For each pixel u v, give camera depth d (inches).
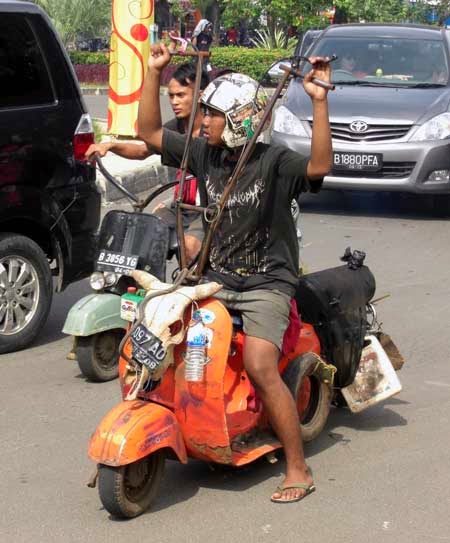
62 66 316.5
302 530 190.5
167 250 257.8
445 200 507.2
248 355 196.2
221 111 190.9
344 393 238.7
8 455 226.7
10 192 299.1
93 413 253.4
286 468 208.8
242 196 195.8
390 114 497.4
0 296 297.9
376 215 516.1
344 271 238.7
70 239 319.6
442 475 216.2
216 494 205.8
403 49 551.5
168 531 189.9
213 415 192.5
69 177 317.1
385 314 340.2
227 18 1455.5
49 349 308.5
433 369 287.6
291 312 208.7
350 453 227.8
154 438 187.3
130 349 200.5
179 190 199.9
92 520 194.7
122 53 696.4
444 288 374.3
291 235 201.2
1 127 296.0
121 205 524.1
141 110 209.3
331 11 1344.7
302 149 496.7
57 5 1317.7
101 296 272.1
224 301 199.0
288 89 527.8
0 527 192.4
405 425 245.1
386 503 202.4
